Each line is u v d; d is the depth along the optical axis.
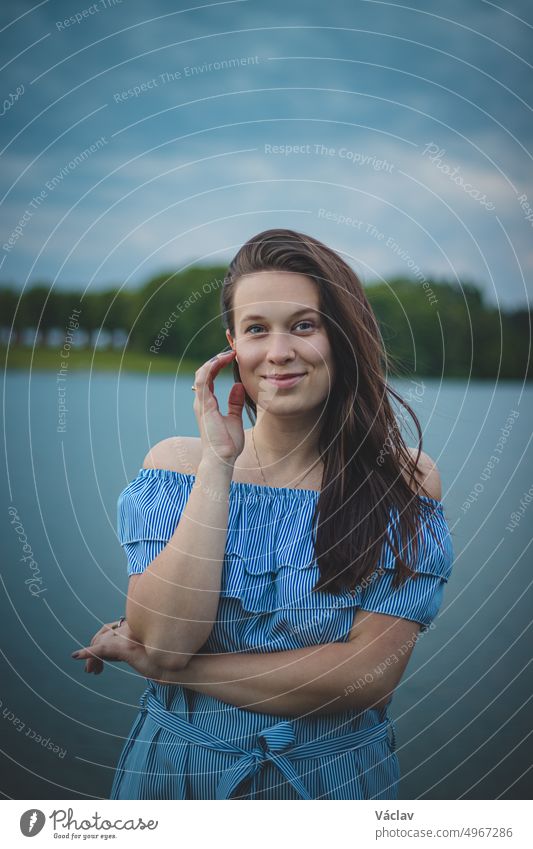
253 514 1.77
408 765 2.95
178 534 1.66
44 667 3.48
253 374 1.72
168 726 1.75
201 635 1.66
